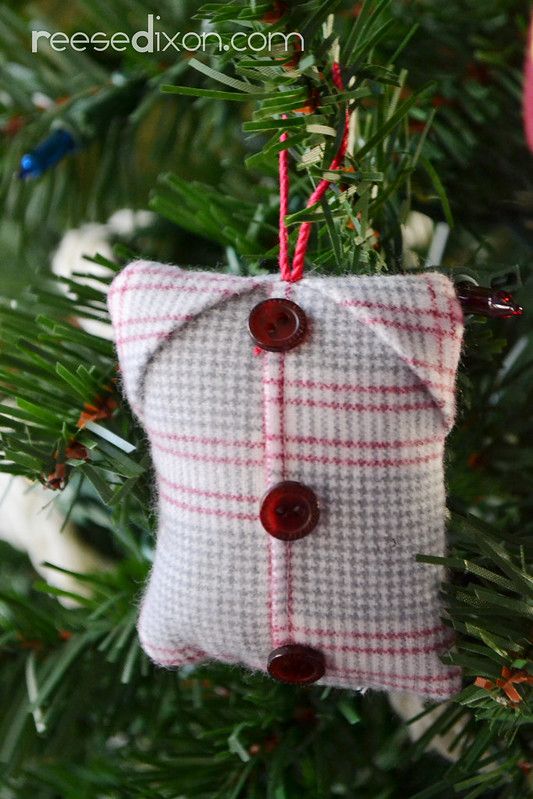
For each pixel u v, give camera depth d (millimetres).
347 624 229
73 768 282
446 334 227
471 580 254
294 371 225
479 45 306
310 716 288
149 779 277
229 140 333
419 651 231
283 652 230
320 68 243
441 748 288
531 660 234
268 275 236
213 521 229
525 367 309
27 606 306
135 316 234
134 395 238
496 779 260
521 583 234
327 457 225
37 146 322
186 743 285
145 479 267
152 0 313
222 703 298
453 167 314
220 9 244
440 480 234
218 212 285
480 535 238
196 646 243
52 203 342
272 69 241
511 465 308
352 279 230
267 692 282
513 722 243
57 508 337
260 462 226
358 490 226
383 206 269
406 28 299
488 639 228
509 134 311
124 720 291
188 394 229
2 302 331
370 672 233
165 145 324
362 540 227
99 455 269
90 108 322
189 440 229
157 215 335
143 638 248
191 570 232
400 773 293
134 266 240
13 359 279
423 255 323
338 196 247
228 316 229
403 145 292
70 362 277
